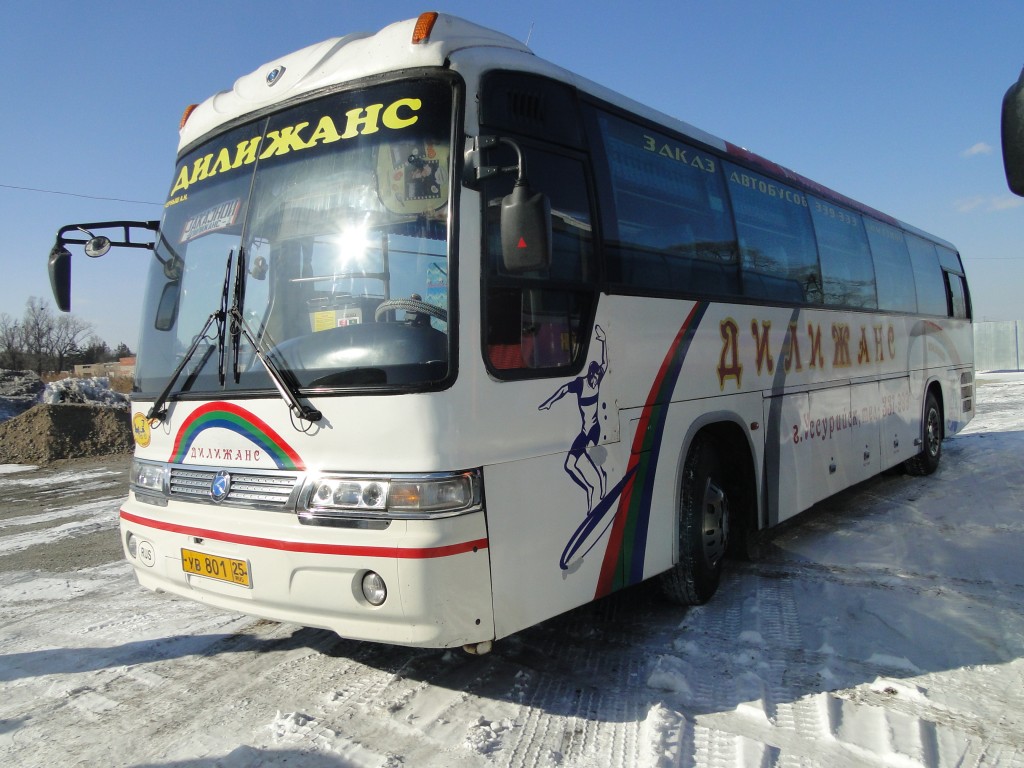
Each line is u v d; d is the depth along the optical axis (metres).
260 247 3.68
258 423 3.41
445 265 3.15
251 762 3.10
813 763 3.02
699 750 3.11
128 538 4.04
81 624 4.93
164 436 3.91
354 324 3.29
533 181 3.64
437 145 3.28
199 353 3.77
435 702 3.60
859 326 7.46
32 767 3.17
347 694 3.71
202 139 4.26
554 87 3.89
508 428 3.27
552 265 3.64
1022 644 4.17
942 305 10.35
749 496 5.37
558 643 4.29
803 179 6.86
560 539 3.52
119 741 3.36
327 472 3.17
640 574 4.13
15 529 8.37
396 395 3.04
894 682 3.71
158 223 4.55
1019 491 8.13
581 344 3.77
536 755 3.10
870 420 7.60
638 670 3.91
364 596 3.07
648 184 4.56
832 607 4.79
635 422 4.12
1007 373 36.12
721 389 4.99
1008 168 2.66
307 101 3.74
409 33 3.46
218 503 3.51
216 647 4.43
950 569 5.50
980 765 3.02
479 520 3.09
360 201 3.42
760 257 5.73
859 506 7.75
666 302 4.48
